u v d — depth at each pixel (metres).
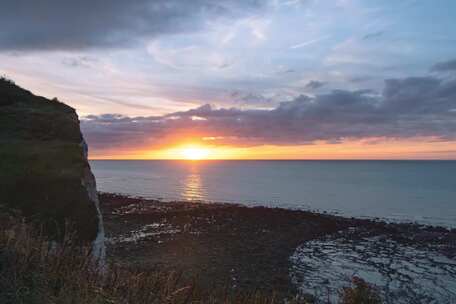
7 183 10.47
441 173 196.88
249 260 27.11
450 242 34.91
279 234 35.88
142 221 40.38
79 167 12.36
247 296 7.53
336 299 20.62
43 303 4.58
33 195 10.41
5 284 4.62
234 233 35.34
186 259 26.47
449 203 68.44
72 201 10.71
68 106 20.78
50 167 11.84
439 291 22.77
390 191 91.44
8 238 5.69
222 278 22.86
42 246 5.85
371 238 36.25
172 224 38.91
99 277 5.70
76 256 5.87
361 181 129.25
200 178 133.88
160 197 71.31
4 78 20.62
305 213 46.12
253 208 48.41
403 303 20.95
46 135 15.43
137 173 168.12
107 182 109.31
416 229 40.81
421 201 71.12
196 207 49.84
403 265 27.70
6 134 14.66
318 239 35.38
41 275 5.00
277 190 90.56
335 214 54.12
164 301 5.39
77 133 16.47
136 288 5.61
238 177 143.88
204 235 34.06
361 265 27.53
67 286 5.05
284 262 27.31
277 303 7.89
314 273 25.27
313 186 104.25
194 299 6.17
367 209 60.22
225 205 53.03
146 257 26.52
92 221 10.66
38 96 20.84
